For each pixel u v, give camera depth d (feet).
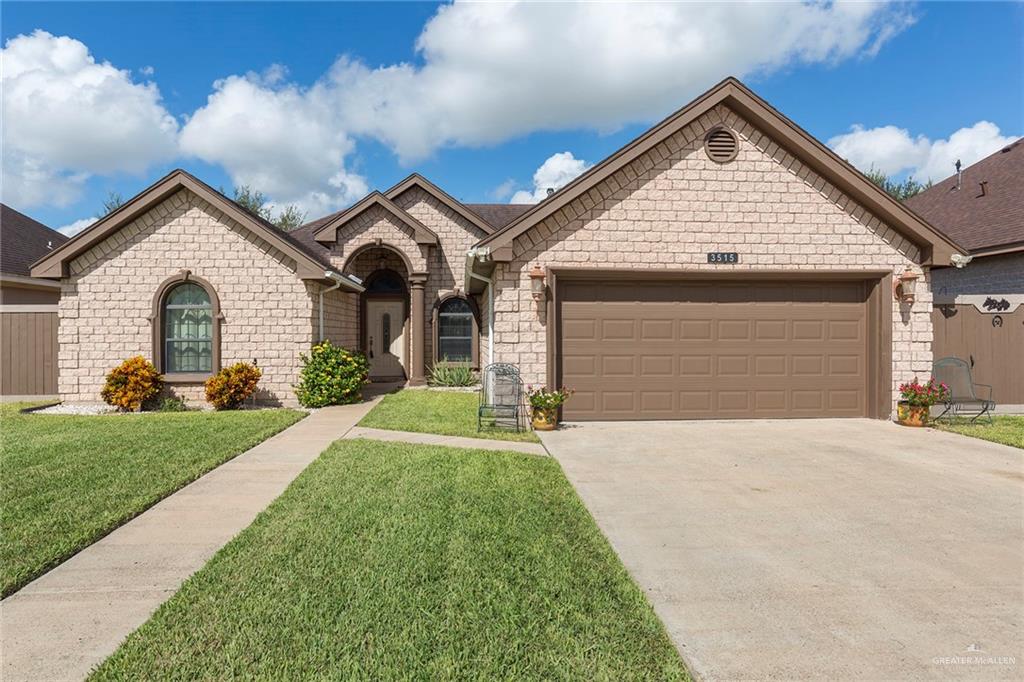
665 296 32.07
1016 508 16.71
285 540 13.51
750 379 32.42
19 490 17.43
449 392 46.78
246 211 38.78
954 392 32.35
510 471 20.24
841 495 18.01
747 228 31.65
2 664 8.71
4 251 53.93
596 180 30.27
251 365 37.96
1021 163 50.55
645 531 14.80
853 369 33.04
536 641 9.37
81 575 11.93
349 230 51.83
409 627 9.71
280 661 8.73
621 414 31.89
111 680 8.26
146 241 37.29
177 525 14.84
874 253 32.22
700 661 8.96
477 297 55.42
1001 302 35.55
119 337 37.14
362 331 56.59
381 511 15.65
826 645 9.46
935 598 11.18
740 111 31.40
